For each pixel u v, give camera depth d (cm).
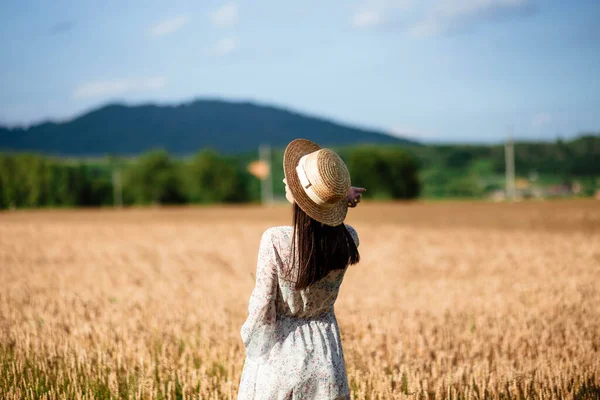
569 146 11969
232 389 436
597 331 604
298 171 296
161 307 733
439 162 11850
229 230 2541
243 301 805
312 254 288
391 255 1514
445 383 461
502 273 1145
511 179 6178
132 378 480
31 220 3481
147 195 7912
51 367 509
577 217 2880
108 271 1184
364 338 569
